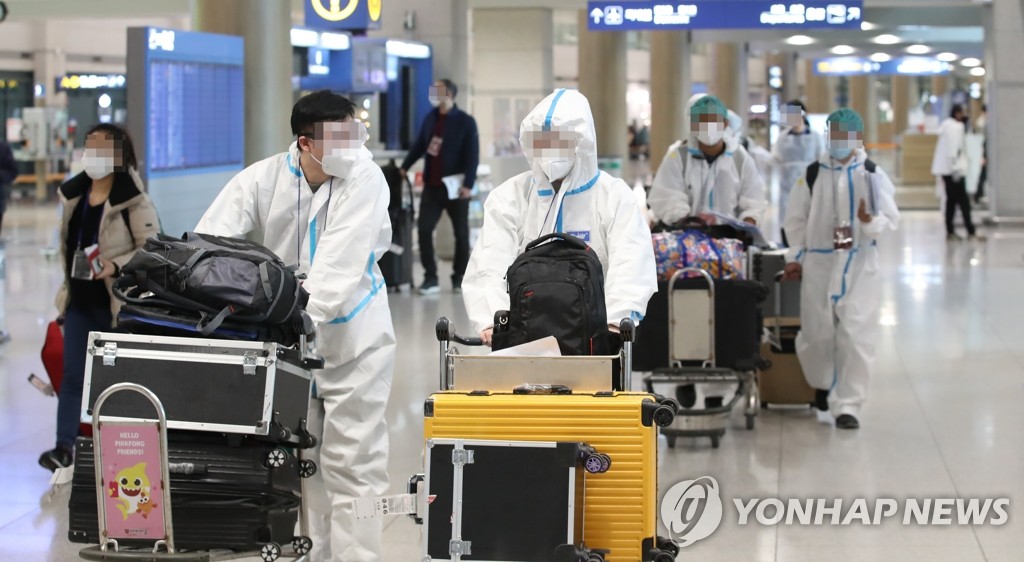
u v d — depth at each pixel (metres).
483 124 21.77
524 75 21.55
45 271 15.67
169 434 3.77
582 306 4.23
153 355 3.74
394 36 16.81
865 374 7.73
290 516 3.88
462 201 13.75
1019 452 6.96
